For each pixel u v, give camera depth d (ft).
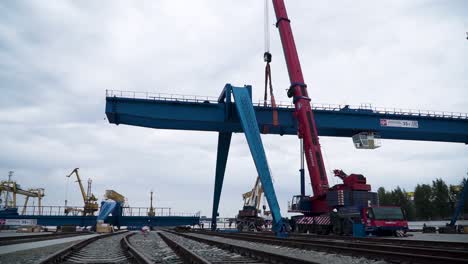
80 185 333.42
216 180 187.52
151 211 271.69
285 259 35.45
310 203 130.62
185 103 155.84
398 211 98.02
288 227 113.19
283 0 155.22
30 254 51.78
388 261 40.40
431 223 246.68
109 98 151.23
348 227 100.73
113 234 133.90
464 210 323.98
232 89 143.23
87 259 42.37
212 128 164.25
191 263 37.58
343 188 111.24
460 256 40.37
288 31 150.51
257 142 127.03
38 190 390.83
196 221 255.29
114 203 238.07
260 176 115.85
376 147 165.27
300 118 139.54
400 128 171.01
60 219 237.45
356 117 168.76
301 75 144.15
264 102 164.14
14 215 234.17
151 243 76.33
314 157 130.93
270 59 166.61
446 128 176.14
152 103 153.89
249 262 38.40
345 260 42.39
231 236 102.47
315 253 51.67
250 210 173.88
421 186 372.38
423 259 36.47
